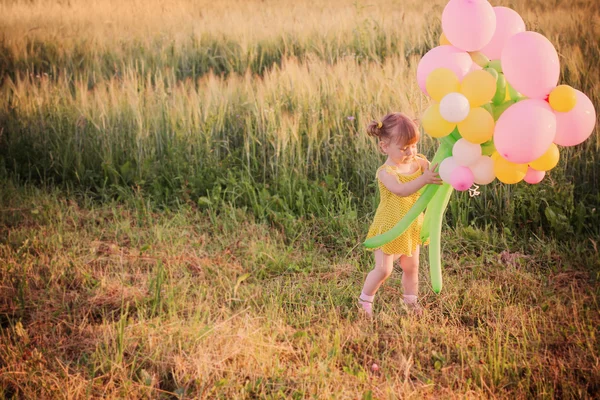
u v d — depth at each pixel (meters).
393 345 3.12
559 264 3.96
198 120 5.50
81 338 3.17
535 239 4.30
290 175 4.98
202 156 5.34
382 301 3.55
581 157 4.89
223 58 7.45
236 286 3.42
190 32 7.75
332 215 4.57
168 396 2.76
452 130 2.76
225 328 3.17
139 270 3.88
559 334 3.17
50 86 6.34
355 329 3.26
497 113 2.71
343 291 3.66
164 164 5.37
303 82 5.61
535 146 2.51
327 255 4.24
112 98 5.82
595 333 3.17
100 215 4.83
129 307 3.49
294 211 4.82
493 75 2.64
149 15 8.09
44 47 7.38
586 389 2.75
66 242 4.29
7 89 6.22
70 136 5.66
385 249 3.26
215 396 2.73
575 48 6.13
